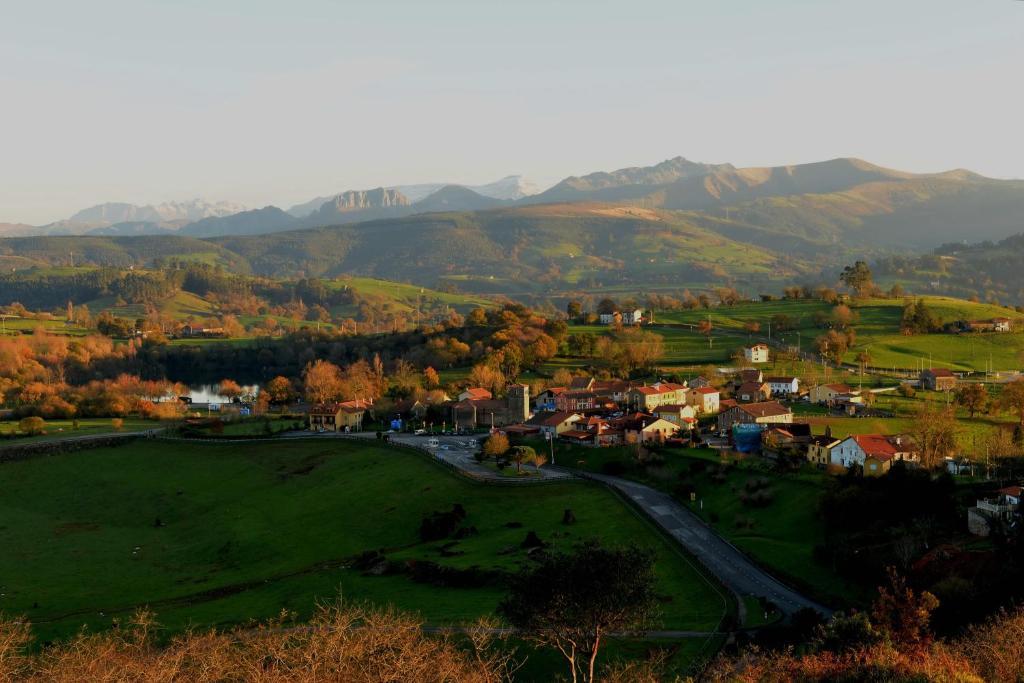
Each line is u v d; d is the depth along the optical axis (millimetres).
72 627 102938
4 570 133250
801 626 82188
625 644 83125
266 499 167500
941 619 76250
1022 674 58562
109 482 186375
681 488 144500
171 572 133000
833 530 112500
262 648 62188
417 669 56594
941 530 103000
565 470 168250
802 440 166375
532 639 77250
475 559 115688
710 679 70625
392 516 146500
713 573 103625
